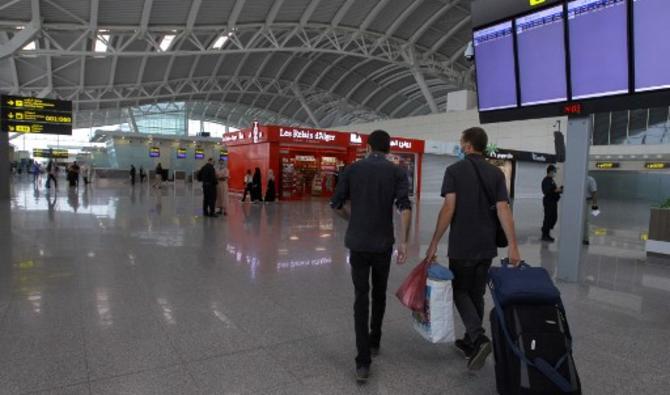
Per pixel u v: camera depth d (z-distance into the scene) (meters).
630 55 4.89
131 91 40.03
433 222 12.32
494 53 6.15
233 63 41.69
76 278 5.13
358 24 30.97
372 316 3.28
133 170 31.02
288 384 2.79
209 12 23.44
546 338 2.42
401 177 3.06
